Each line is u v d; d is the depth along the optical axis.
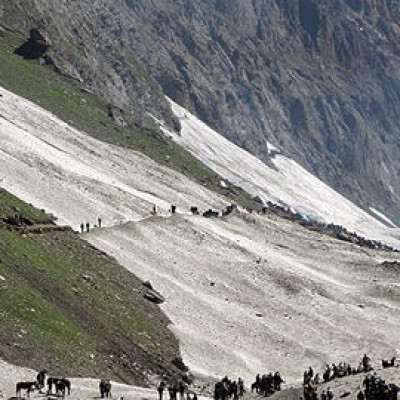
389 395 178.62
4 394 184.00
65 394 194.25
